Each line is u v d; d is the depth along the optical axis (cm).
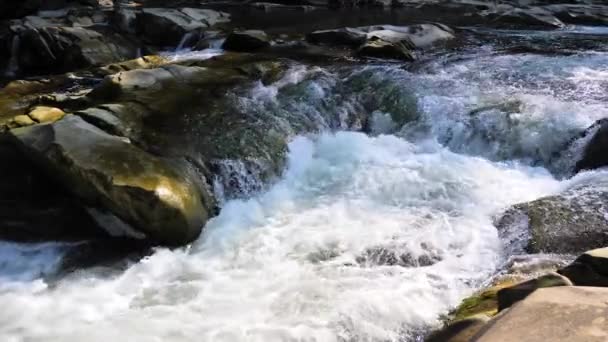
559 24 1964
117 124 973
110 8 2328
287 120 1082
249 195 960
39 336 649
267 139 1020
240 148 984
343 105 1157
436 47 1568
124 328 655
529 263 720
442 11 2391
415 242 797
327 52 1488
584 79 1231
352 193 944
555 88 1179
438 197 914
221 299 704
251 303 690
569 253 745
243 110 1091
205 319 665
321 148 1067
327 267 756
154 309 692
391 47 1424
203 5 2547
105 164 848
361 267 755
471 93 1158
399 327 632
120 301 717
